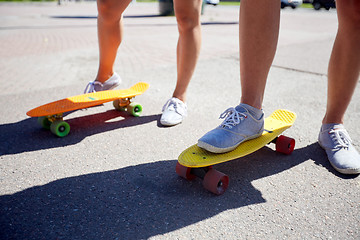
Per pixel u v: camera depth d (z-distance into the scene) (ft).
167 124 9.48
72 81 14.37
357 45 6.91
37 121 9.98
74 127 9.55
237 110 6.70
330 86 7.64
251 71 6.48
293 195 6.26
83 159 7.64
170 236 5.13
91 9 71.26
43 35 29.60
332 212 5.76
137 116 10.39
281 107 11.21
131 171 7.13
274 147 8.31
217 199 6.12
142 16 52.13
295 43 24.16
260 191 6.39
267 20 5.97
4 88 13.28
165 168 7.26
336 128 7.69
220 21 44.04
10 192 6.30
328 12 66.80
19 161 7.50
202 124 9.71
